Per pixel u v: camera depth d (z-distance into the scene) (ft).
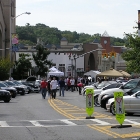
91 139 48.67
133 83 97.66
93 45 373.61
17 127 60.49
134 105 77.05
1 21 248.93
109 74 213.05
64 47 432.25
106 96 90.68
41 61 258.98
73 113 83.15
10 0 268.00
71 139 48.67
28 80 212.64
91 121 68.59
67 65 340.39
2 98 117.60
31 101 123.85
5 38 263.29
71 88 204.44
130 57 153.07
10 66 197.36
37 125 63.00
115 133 53.67
